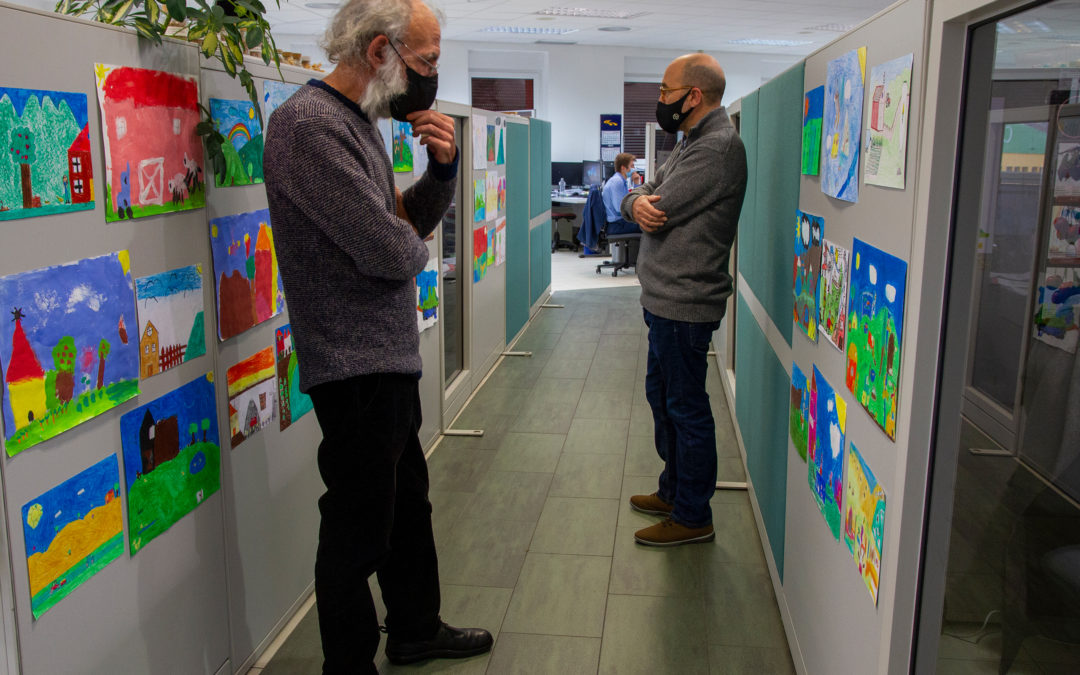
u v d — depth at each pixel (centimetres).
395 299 163
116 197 141
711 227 237
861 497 138
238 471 189
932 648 118
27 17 121
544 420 397
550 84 1287
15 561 122
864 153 137
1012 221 98
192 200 165
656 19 1014
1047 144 90
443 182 180
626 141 1383
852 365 145
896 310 119
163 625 161
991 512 108
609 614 228
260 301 195
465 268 420
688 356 248
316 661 203
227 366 182
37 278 124
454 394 395
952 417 109
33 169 122
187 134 162
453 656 207
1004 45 96
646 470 333
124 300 144
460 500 304
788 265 217
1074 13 82
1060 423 98
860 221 140
